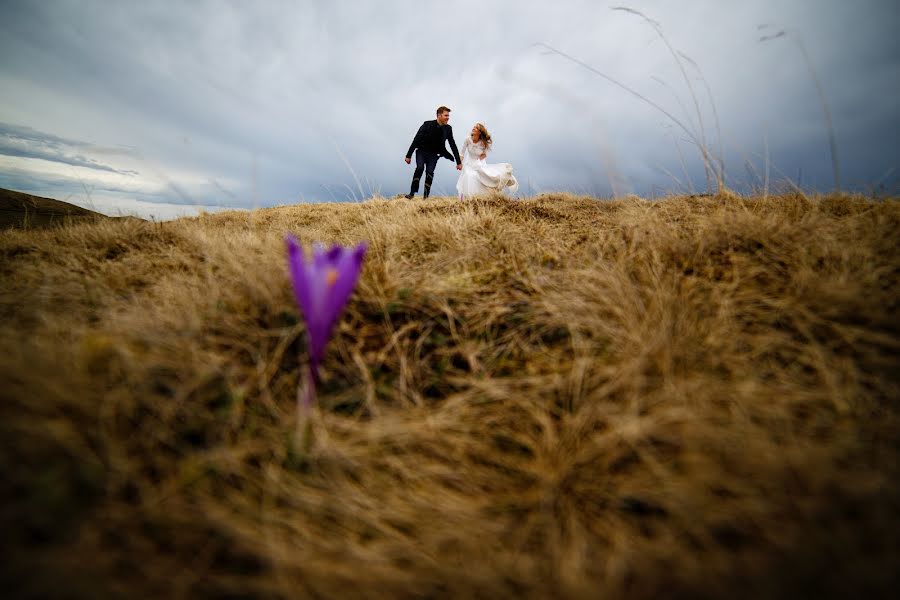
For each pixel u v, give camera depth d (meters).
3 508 1.03
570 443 1.37
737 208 3.29
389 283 2.22
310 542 1.10
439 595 1.00
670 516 1.14
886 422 1.34
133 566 0.99
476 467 1.36
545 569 1.04
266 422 1.45
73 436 1.21
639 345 1.65
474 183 7.84
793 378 1.57
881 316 1.69
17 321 2.02
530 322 2.03
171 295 2.20
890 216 2.76
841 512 1.06
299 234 4.18
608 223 4.00
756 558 0.98
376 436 1.38
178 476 1.20
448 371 1.78
